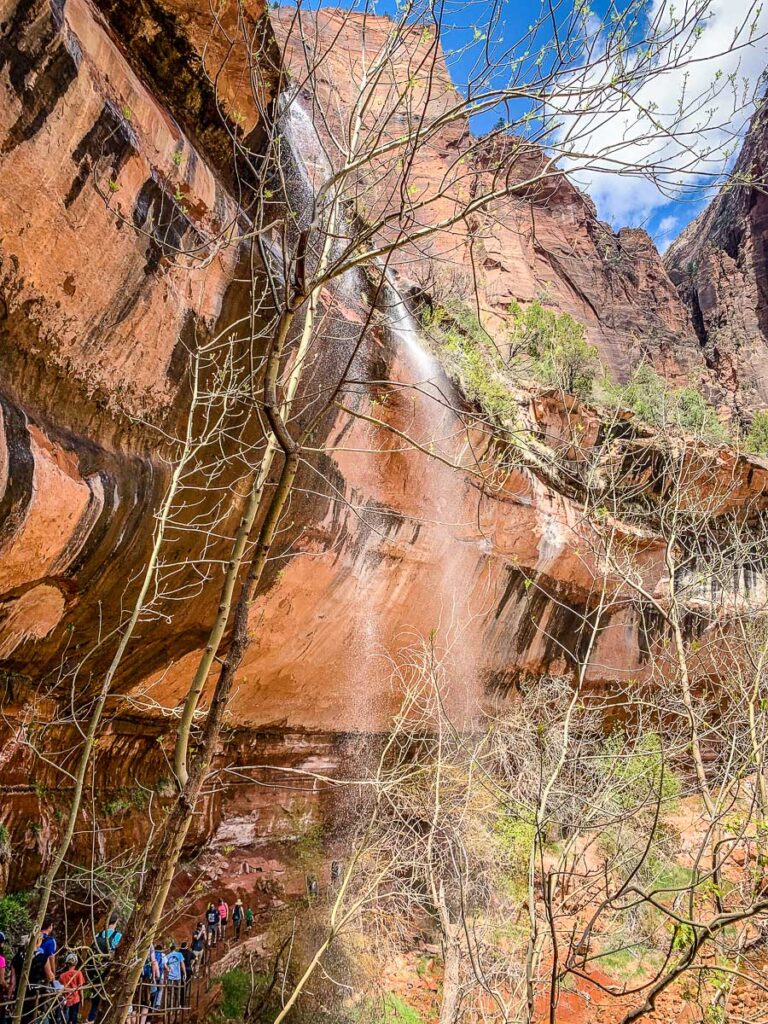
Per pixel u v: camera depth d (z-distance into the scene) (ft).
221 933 40.55
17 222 22.65
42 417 25.22
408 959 44.83
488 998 31.17
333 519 45.37
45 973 25.07
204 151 34.06
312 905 45.83
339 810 56.13
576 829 23.16
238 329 34.86
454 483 55.31
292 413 38.34
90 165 25.02
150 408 30.78
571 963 18.99
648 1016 42.88
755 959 26.02
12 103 21.57
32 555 24.67
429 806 34.22
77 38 23.97
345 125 18.85
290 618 46.21
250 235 16.62
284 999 36.88
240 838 48.88
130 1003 13.42
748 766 25.52
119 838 37.09
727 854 22.06
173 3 29.89
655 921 30.32
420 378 51.34
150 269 28.73
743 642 31.96
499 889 37.78
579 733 40.16
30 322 24.13
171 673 39.96
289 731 53.52
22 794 31.27
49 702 32.73
